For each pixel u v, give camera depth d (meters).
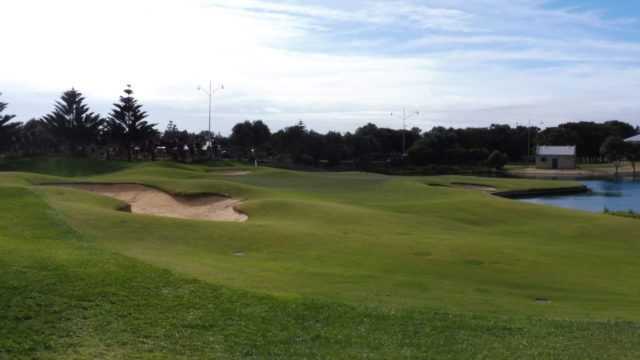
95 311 9.12
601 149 109.25
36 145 98.12
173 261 15.20
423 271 16.12
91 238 15.22
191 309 9.66
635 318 11.39
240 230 21.62
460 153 125.81
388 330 9.49
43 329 8.32
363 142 118.06
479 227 28.75
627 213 37.22
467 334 9.48
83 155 92.31
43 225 15.80
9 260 10.73
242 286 12.18
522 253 19.27
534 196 58.53
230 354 8.17
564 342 9.24
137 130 87.81
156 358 7.80
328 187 48.19
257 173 63.53
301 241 20.19
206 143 108.62
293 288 12.72
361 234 22.62
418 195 43.12
